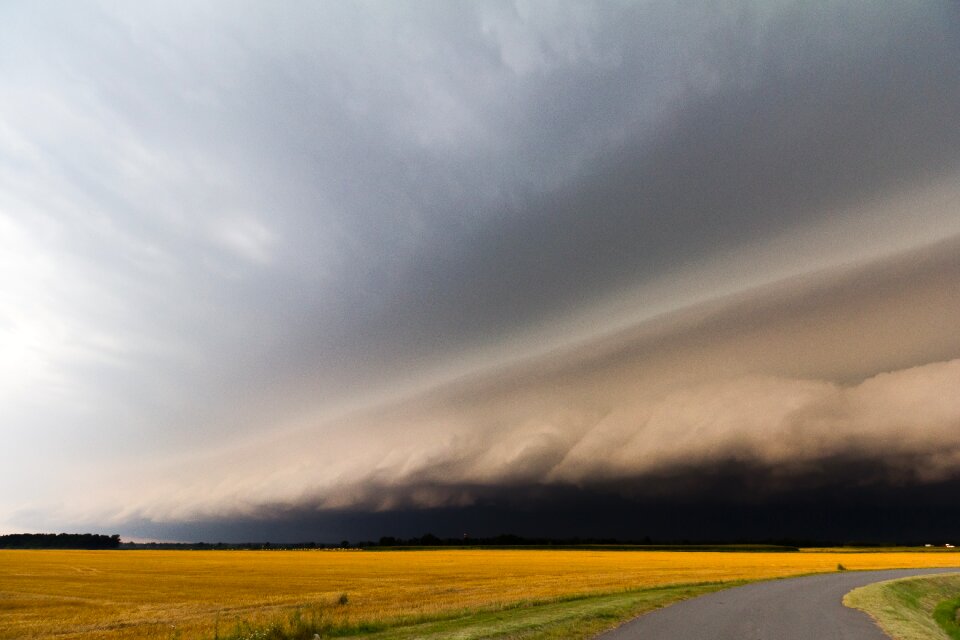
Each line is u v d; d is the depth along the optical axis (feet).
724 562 272.92
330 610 90.68
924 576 162.30
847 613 73.51
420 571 210.79
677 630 56.80
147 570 233.76
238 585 161.07
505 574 187.32
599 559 314.76
